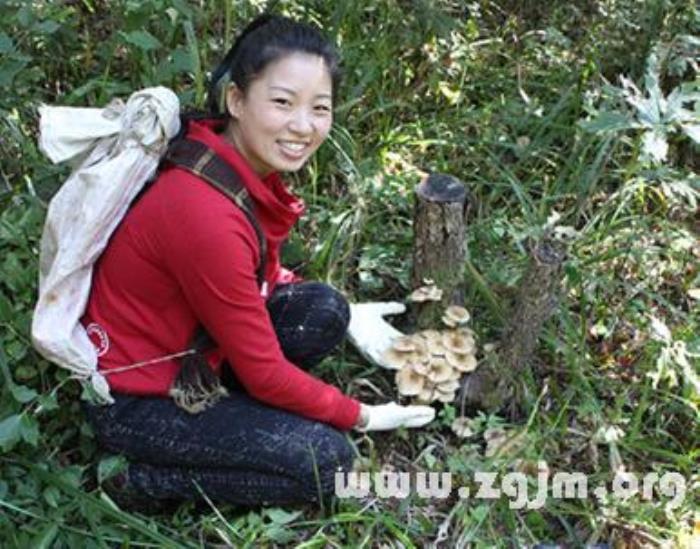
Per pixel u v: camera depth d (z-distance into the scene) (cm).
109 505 253
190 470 262
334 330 289
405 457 290
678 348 298
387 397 304
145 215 237
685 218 367
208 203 233
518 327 282
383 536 268
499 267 325
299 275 324
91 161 243
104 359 251
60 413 272
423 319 303
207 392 256
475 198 359
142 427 254
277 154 243
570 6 430
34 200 289
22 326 263
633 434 293
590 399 296
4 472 258
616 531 273
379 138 371
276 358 250
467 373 297
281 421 259
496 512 275
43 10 348
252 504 269
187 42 338
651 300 335
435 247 288
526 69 406
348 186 346
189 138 242
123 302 248
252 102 238
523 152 368
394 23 384
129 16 321
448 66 398
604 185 369
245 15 378
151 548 256
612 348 323
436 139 374
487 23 435
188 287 238
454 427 288
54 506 251
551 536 275
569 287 319
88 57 361
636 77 397
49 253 249
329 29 381
